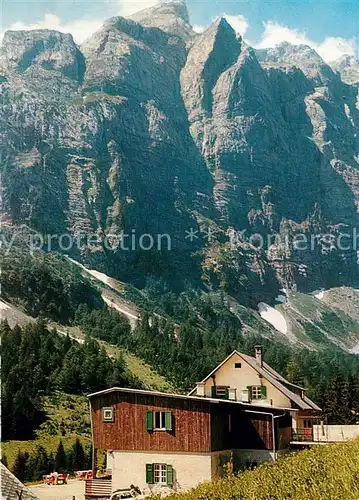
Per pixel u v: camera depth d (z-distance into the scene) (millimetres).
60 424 97000
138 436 47000
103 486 47344
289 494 29375
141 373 166500
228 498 30391
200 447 45469
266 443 50500
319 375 180125
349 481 27922
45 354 132125
